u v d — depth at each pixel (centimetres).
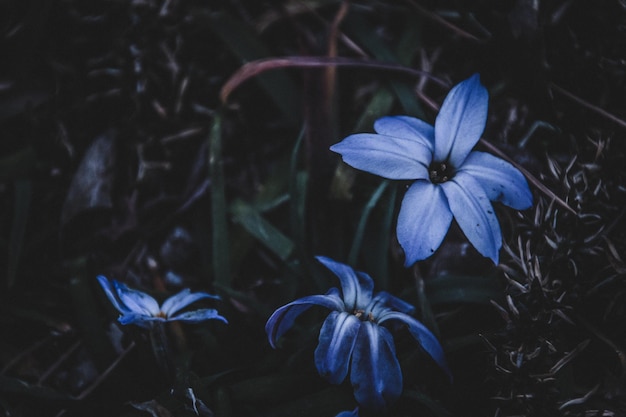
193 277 22
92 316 20
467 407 20
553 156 22
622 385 19
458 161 19
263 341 20
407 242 18
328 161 21
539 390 19
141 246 22
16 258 21
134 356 20
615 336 20
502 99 22
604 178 20
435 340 18
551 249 20
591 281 20
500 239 18
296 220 21
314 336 19
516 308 19
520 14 21
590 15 22
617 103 21
